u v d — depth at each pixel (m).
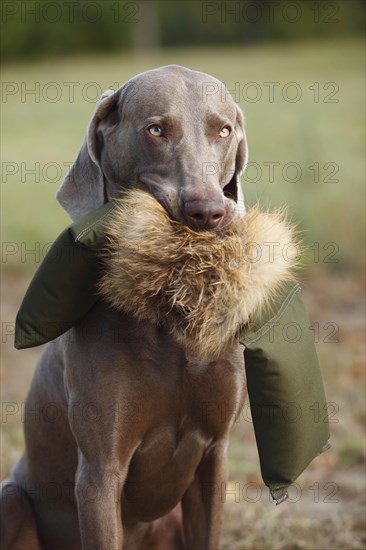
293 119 31.12
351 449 10.55
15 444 10.55
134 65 55.25
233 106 6.88
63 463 7.57
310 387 6.45
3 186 23.92
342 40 66.56
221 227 6.21
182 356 6.55
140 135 6.55
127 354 6.57
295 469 6.48
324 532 8.80
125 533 7.57
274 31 68.75
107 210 6.35
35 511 7.83
